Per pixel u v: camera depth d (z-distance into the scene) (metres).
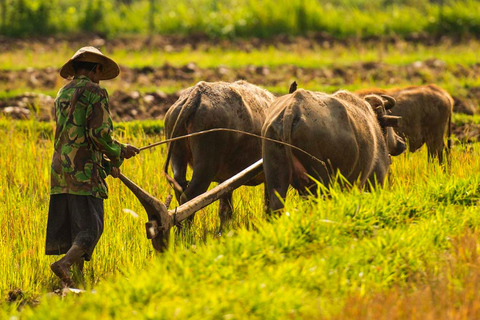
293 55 77.31
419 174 38.03
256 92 33.19
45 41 86.00
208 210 33.47
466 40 84.62
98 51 26.00
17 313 22.17
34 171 39.44
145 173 37.81
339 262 22.22
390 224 25.83
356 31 88.81
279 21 89.31
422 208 27.62
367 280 21.48
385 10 105.06
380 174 30.34
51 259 28.62
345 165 27.44
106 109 25.23
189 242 29.69
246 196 35.09
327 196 25.98
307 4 90.38
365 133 28.64
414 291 21.33
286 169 27.45
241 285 20.23
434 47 81.88
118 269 28.05
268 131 27.55
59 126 25.36
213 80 66.94
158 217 25.22
